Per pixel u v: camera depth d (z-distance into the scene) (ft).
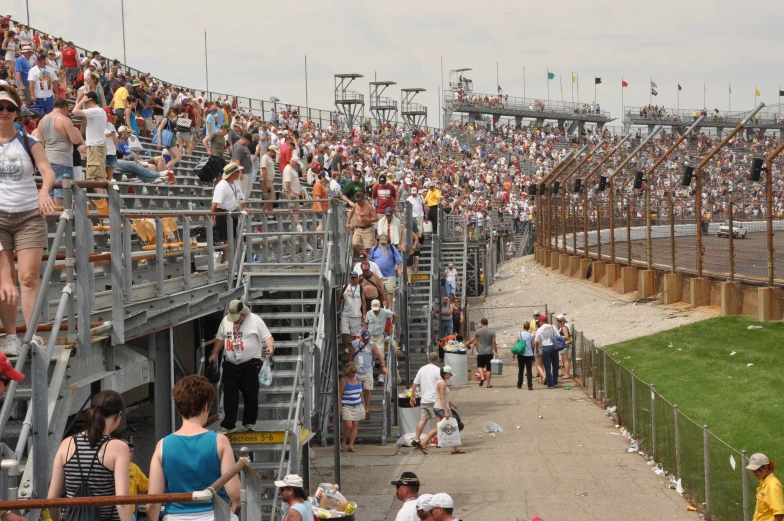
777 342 106.93
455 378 126.62
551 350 121.60
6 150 34.91
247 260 72.33
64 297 37.01
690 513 63.82
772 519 47.93
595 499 67.87
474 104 437.17
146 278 55.93
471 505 67.51
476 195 273.75
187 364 71.00
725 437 75.20
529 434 92.27
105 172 67.15
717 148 134.62
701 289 136.77
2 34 114.11
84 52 154.71
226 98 220.64
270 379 56.24
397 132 330.95
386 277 106.22
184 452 27.94
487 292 207.10
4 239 35.35
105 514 27.86
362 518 65.16
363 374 89.45
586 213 196.44
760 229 245.65
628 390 90.53
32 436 31.55
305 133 189.88
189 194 92.99
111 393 28.50
